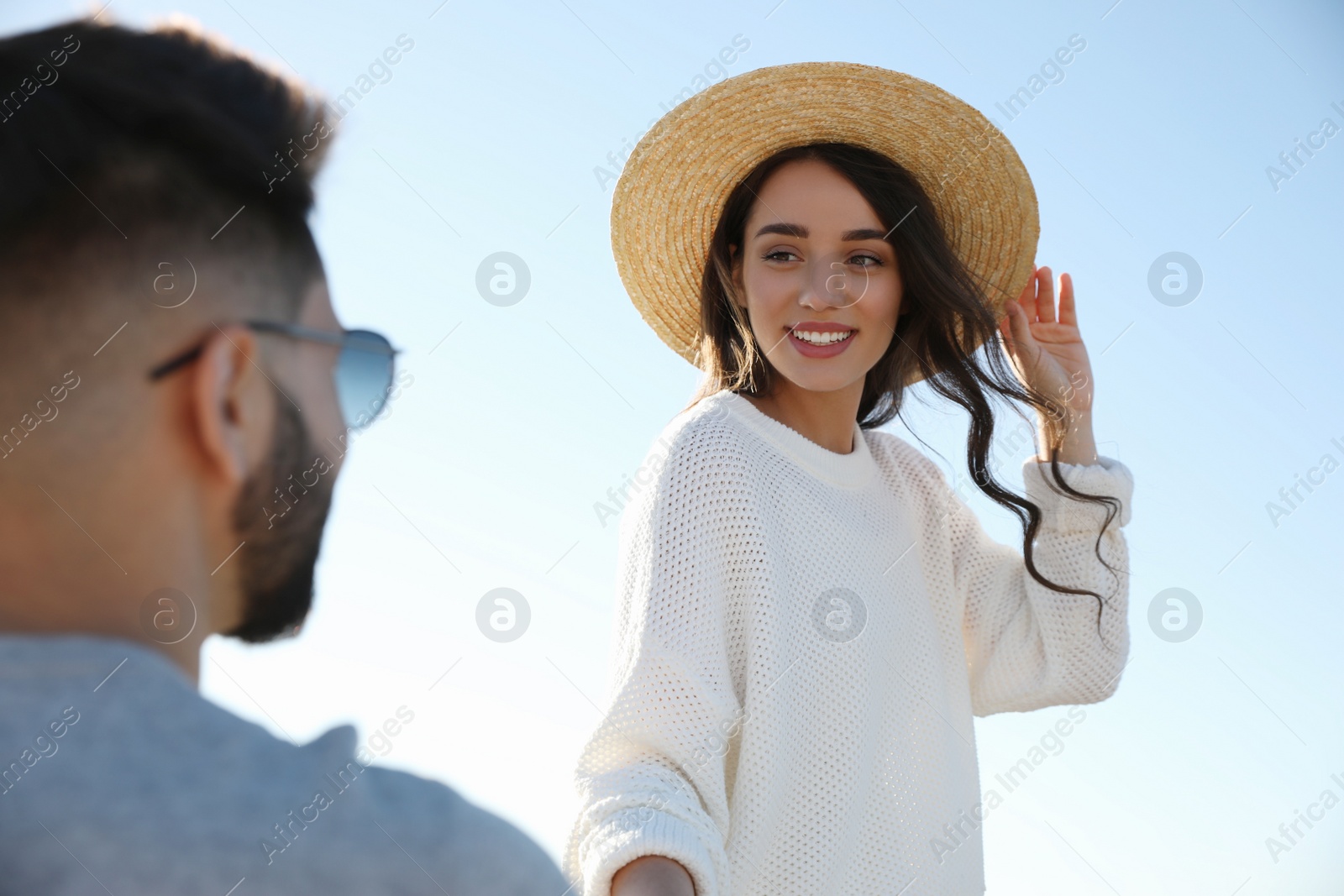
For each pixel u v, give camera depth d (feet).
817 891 5.63
